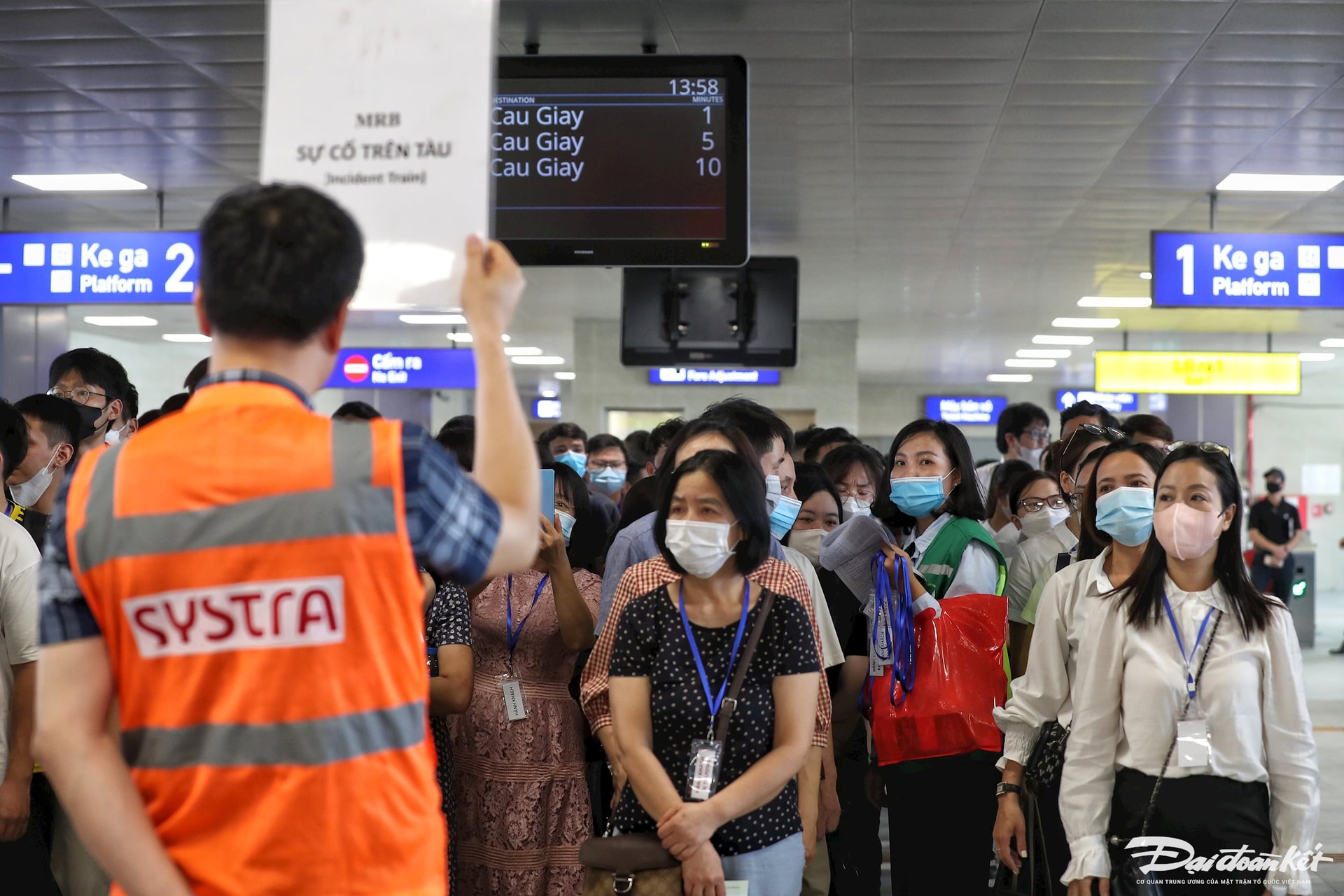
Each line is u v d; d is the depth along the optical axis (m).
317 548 1.32
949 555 3.52
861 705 3.50
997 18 5.46
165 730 1.32
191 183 8.57
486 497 1.44
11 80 6.34
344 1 1.62
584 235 4.84
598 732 2.69
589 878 2.29
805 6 5.35
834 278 12.12
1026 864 2.92
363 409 4.13
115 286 7.02
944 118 6.93
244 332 1.38
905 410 23.88
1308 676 11.26
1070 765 2.57
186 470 1.33
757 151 7.63
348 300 1.44
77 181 8.50
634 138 4.84
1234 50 5.82
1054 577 2.92
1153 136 7.25
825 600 3.29
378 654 1.35
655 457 6.24
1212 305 7.30
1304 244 7.29
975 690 3.21
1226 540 2.53
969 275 11.91
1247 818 2.42
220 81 6.35
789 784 2.43
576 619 3.27
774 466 3.22
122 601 1.32
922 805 3.27
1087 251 10.68
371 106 1.60
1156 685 2.48
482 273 1.51
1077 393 19.75
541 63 4.84
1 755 2.77
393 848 1.35
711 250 4.81
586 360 14.98
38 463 3.49
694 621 2.43
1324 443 23.22
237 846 1.32
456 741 3.36
